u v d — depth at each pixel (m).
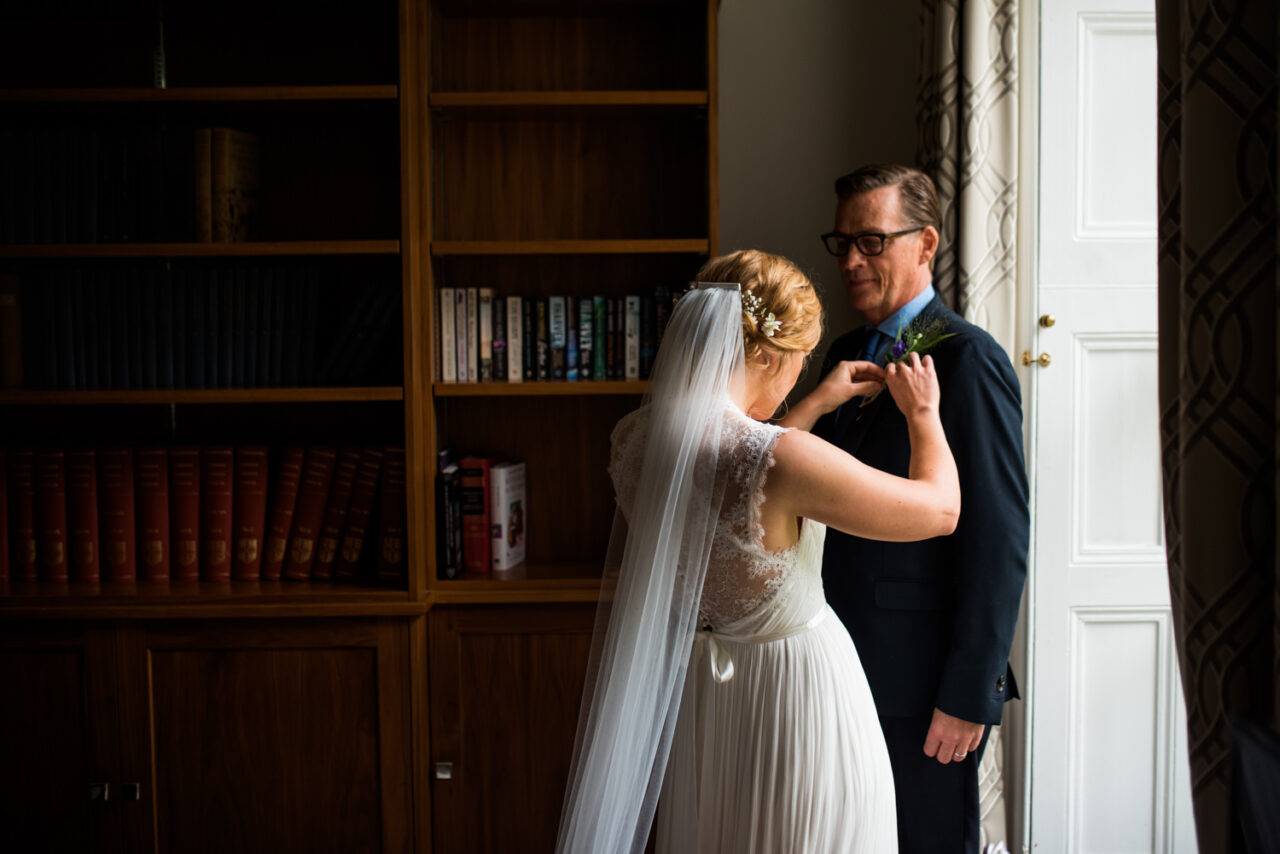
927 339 1.80
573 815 1.57
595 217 2.54
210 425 2.58
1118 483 2.46
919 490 1.38
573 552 2.59
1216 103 1.30
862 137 2.62
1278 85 1.25
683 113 2.42
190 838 2.29
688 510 1.41
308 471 2.37
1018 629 2.48
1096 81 2.37
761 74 2.62
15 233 2.29
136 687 2.25
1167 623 2.48
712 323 1.45
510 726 2.32
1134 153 2.38
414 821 2.30
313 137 2.52
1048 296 2.41
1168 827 2.51
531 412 2.58
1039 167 2.38
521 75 2.52
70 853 2.29
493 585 2.31
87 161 2.29
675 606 1.43
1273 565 1.31
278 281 2.32
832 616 1.57
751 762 1.48
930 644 1.81
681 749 1.56
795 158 2.62
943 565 1.81
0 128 2.44
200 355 2.31
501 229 2.54
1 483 2.34
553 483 2.59
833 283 2.64
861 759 1.50
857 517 1.36
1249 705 1.32
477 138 2.53
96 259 2.47
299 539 2.37
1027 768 2.49
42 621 2.23
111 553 2.35
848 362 1.81
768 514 1.40
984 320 2.32
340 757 2.29
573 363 2.38
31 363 2.32
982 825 2.46
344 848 2.30
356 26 2.50
